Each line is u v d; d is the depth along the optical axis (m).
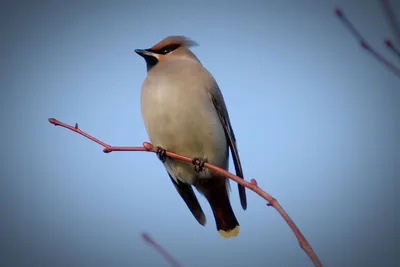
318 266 5.48
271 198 6.12
